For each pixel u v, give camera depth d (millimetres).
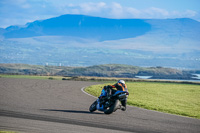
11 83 51938
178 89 58906
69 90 43531
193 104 36250
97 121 19094
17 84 50188
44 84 53938
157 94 46250
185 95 47969
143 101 34438
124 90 22203
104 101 22344
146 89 54094
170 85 70125
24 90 39344
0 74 94875
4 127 15484
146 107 28672
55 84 55906
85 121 18844
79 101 29953
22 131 14805
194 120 22281
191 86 69750
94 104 23266
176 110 28062
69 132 15289
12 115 19234
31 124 16734
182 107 31891
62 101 29078
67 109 23609
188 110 29422
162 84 72750
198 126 19750
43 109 22781
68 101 29391
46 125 16734
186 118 23000
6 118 18047
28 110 21781
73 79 86188
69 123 17828
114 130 16656
